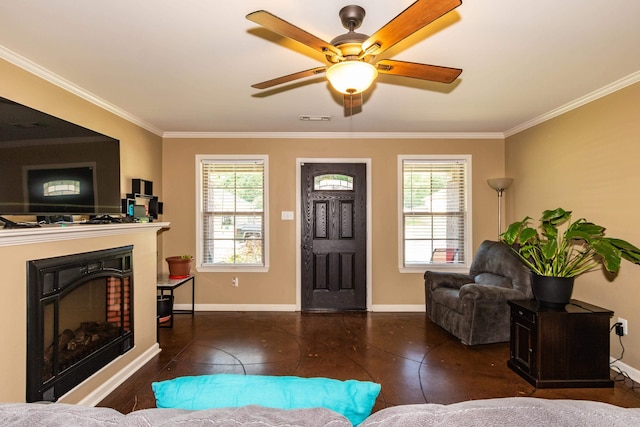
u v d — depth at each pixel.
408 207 4.61
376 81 2.77
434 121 3.96
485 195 4.55
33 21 1.87
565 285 2.66
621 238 2.76
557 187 3.53
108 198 2.82
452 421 0.70
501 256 3.71
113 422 0.73
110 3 1.71
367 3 1.73
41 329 1.96
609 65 2.46
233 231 4.60
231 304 4.55
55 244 2.07
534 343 2.59
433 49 2.21
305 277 4.57
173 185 4.54
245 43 2.14
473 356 3.11
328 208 4.57
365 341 3.47
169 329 3.82
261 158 4.55
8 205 1.96
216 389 0.90
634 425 0.69
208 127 4.24
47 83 2.55
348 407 0.87
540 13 1.81
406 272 4.55
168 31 1.99
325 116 3.77
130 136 3.73
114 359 2.60
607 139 2.90
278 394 0.88
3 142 1.93
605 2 1.72
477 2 1.72
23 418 0.73
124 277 2.72
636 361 2.64
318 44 1.56
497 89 2.95
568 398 2.41
